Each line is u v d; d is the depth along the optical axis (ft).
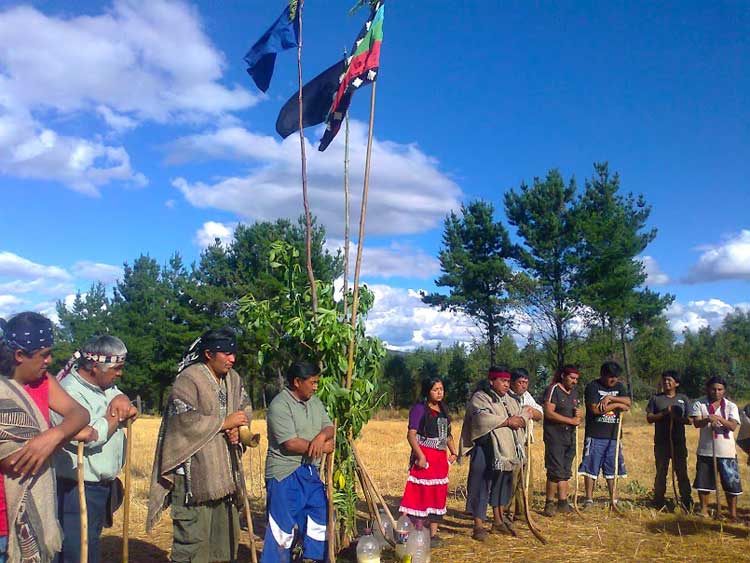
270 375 139.85
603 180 120.26
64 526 15.65
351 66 23.06
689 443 70.28
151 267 186.50
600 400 31.37
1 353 12.60
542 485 38.93
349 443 22.56
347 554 22.49
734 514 29.14
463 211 132.46
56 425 13.60
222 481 17.62
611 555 23.63
